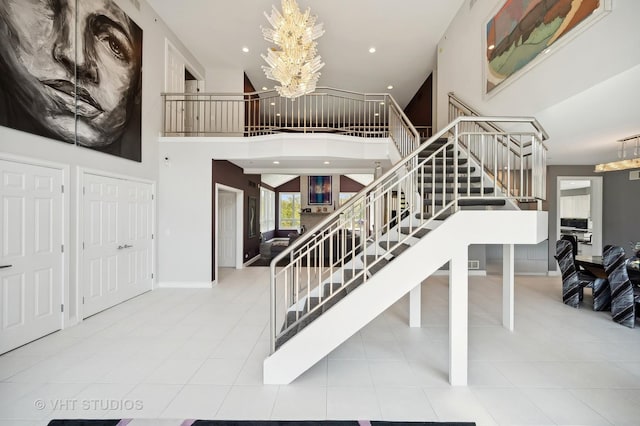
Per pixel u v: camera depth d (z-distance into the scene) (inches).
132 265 196.7
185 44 258.7
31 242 128.8
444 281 245.8
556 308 181.2
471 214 98.7
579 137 168.2
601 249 269.1
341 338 98.5
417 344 130.7
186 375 103.6
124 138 185.5
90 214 160.9
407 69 303.4
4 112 117.0
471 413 84.2
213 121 298.5
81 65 152.6
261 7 213.6
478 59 193.6
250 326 149.7
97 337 135.1
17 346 123.0
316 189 581.0
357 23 232.7
